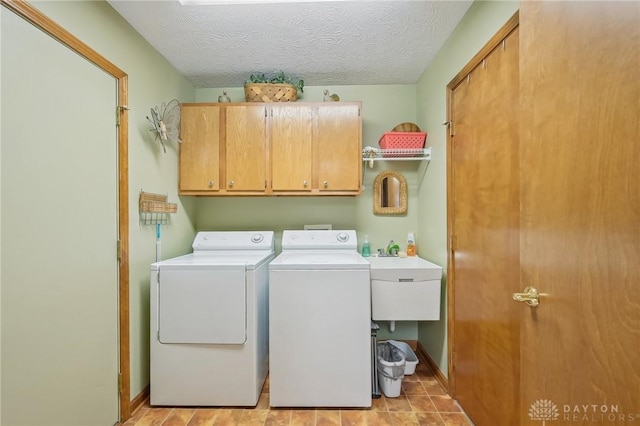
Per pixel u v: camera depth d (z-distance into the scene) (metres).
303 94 2.68
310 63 2.27
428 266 2.04
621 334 0.63
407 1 1.61
